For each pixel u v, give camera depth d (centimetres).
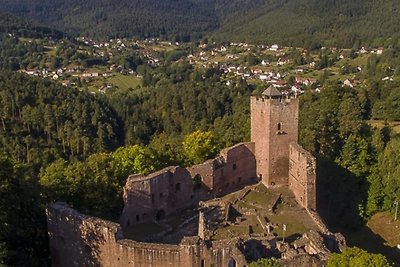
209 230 5722
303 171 6931
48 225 5378
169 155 8525
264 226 6269
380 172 8512
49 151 11794
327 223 8125
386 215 8231
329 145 9106
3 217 4962
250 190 7431
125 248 4850
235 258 4838
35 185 6009
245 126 10594
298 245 5578
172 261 4791
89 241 5025
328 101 10281
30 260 5334
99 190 6581
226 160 7556
